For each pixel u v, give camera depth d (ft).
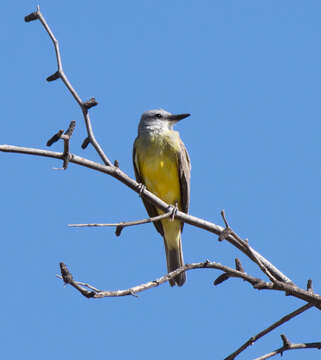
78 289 22.56
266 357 27.04
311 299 27.71
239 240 27.99
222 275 27.63
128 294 23.88
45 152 29.60
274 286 27.68
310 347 27.40
